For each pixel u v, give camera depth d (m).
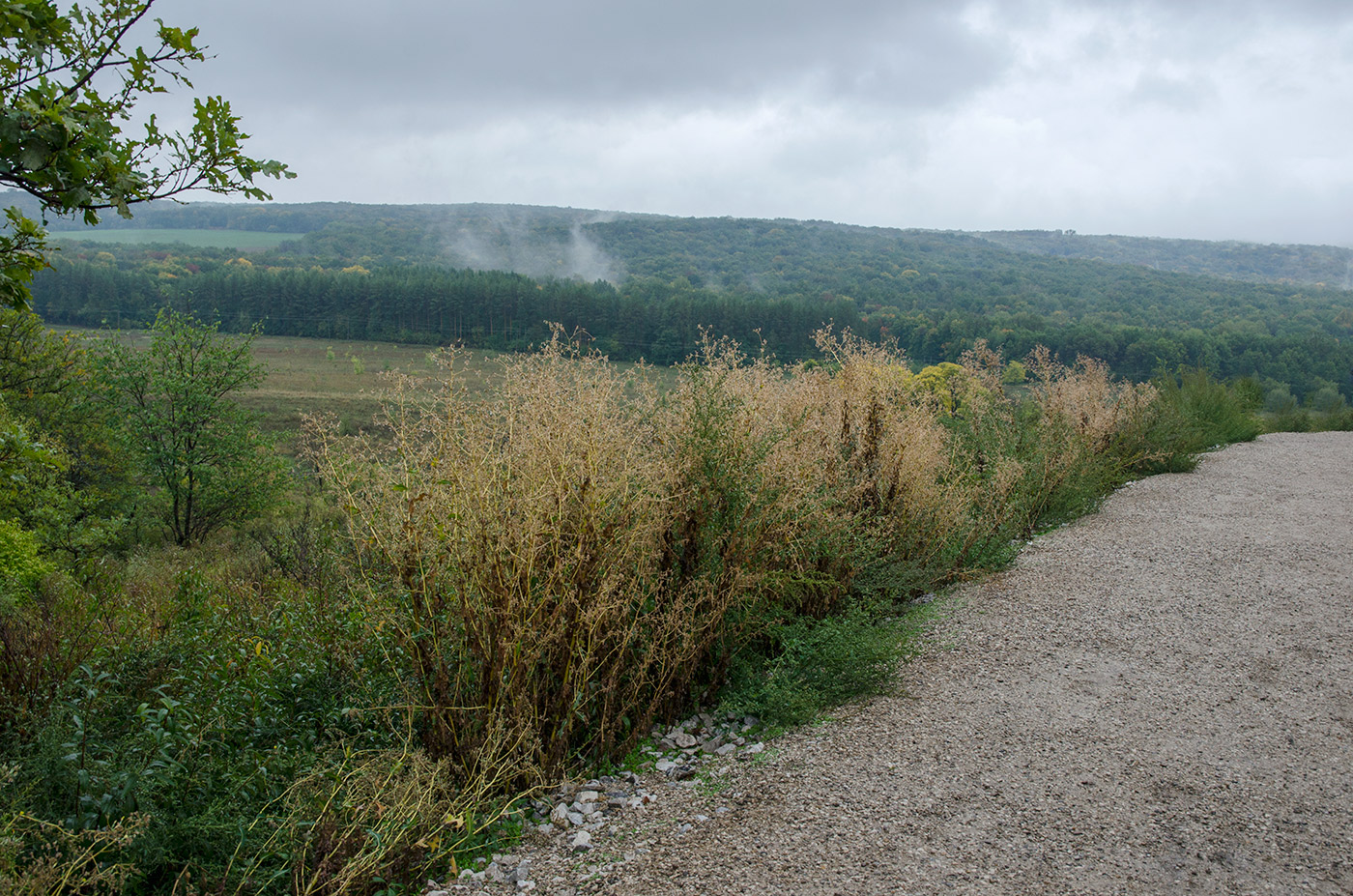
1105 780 3.45
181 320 16.88
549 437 3.99
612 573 3.95
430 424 3.89
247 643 4.88
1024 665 4.80
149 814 2.91
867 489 6.39
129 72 3.00
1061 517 8.72
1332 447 13.91
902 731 4.00
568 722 3.71
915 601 6.14
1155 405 12.30
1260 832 3.03
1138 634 5.23
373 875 2.91
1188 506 9.08
